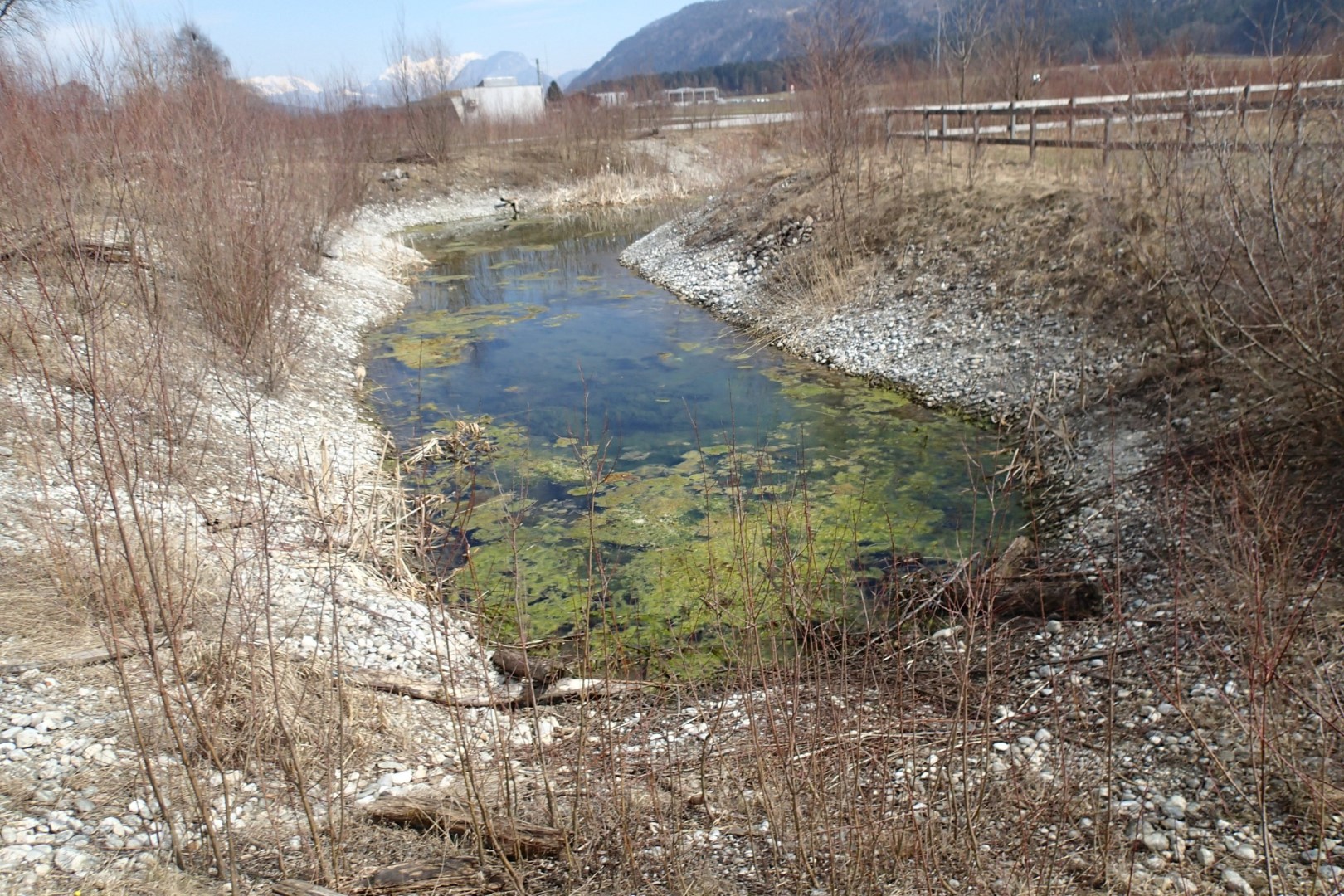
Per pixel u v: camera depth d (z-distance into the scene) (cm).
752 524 776
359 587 646
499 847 391
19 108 764
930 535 747
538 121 3425
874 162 1623
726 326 1434
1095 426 865
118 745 444
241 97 1395
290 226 1353
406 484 881
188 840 400
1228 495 630
